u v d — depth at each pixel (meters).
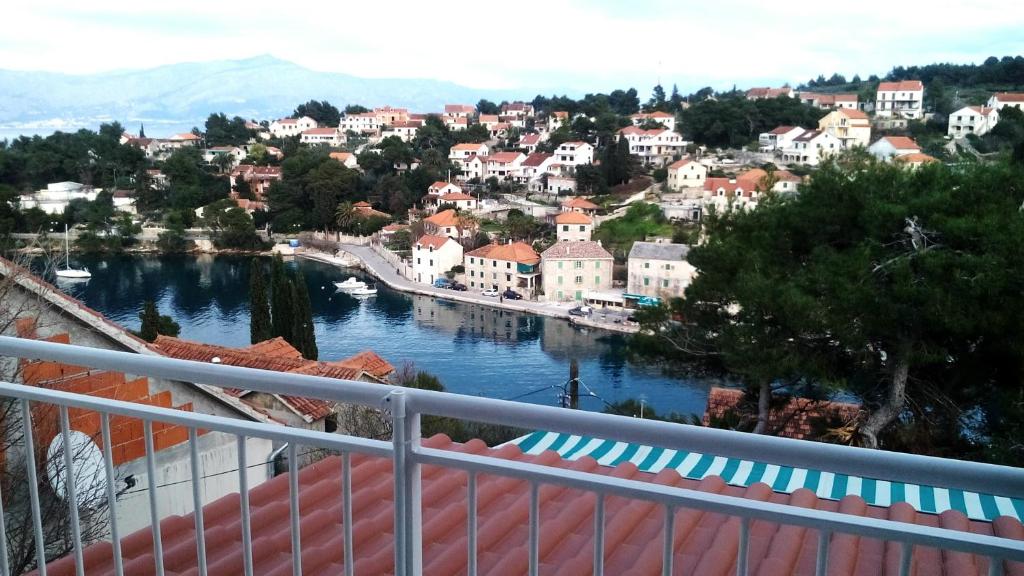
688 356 13.49
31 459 2.49
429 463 1.93
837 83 166.88
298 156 93.25
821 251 11.72
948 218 10.52
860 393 12.01
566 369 40.22
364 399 1.95
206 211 80.06
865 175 12.01
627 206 77.81
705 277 12.84
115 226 78.31
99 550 3.28
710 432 1.63
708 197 75.25
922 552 3.54
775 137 98.81
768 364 11.16
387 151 96.69
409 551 1.99
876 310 10.47
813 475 5.33
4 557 2.73
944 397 11.39
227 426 2.14
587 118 113.19
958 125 98.44
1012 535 3.58
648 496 1.73
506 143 121.81
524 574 3.17
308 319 33.94
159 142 134.12
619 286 57.97
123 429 6.82
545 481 1.83
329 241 79.75
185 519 3.58
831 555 3.40
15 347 2.37
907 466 1.50
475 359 42.66
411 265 66.06
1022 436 9.43
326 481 4.02
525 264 58.97
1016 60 125.88
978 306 9.77
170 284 62.50
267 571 3.12
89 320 7.00
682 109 129.75
